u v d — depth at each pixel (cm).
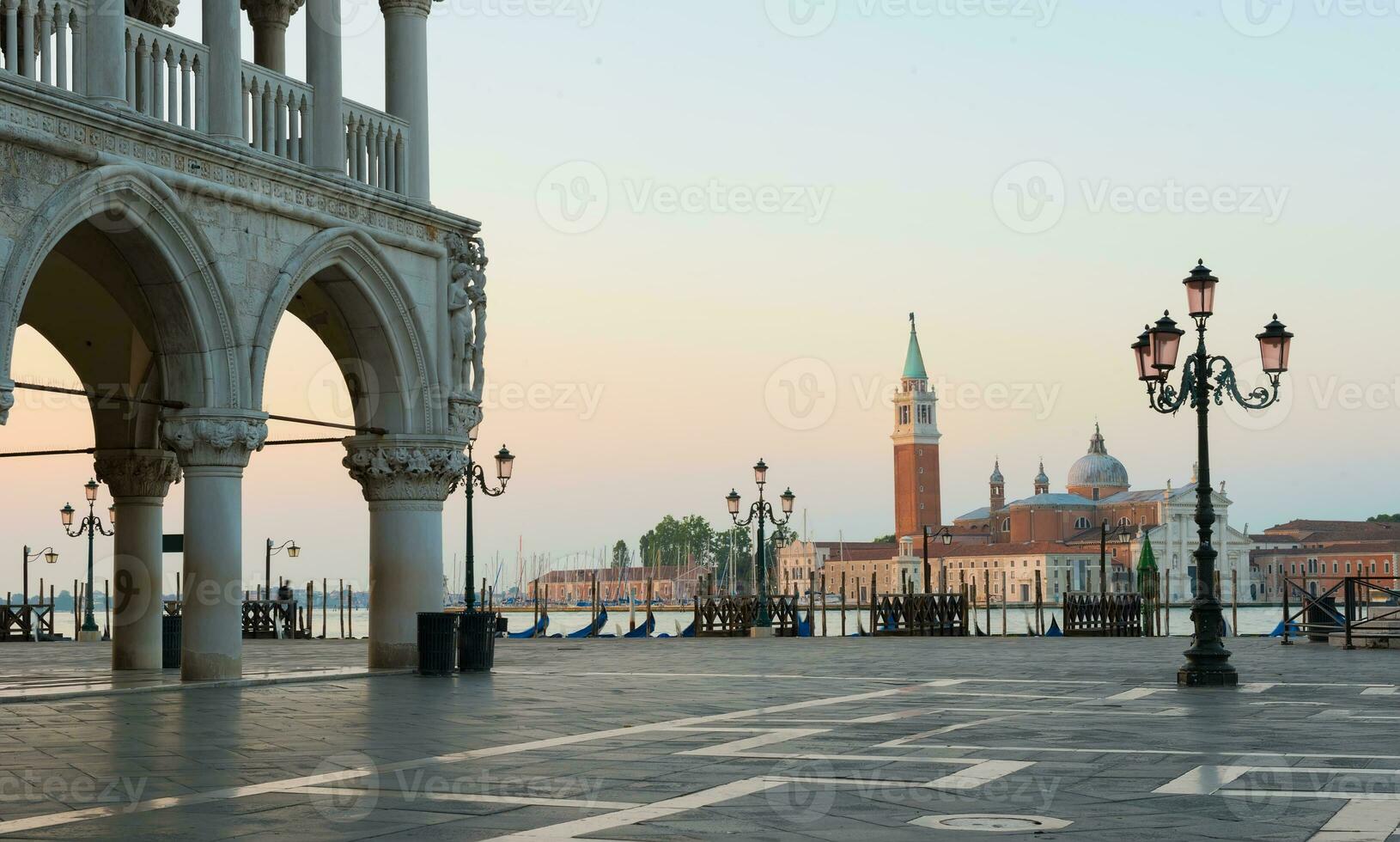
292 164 2566
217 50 2477
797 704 2108
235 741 1611
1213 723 1788
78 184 2161
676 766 1382
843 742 1585
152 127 2286
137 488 3006
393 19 2981
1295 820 1067
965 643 4666
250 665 3127
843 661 3391
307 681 2589
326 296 2831
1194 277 2619
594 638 5803
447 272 2983
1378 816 1081
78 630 5938
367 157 2855
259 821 1074
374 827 1045
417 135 2972
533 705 2095
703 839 998
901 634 6456
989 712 1953
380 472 2892
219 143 2412
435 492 2950
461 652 2909
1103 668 3034
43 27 2177
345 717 1889
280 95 2633
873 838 1001
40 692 2216
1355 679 2602
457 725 1789
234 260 2461
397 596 2911
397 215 2850
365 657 3550
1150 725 1758
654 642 5041
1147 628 7994
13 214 2084
